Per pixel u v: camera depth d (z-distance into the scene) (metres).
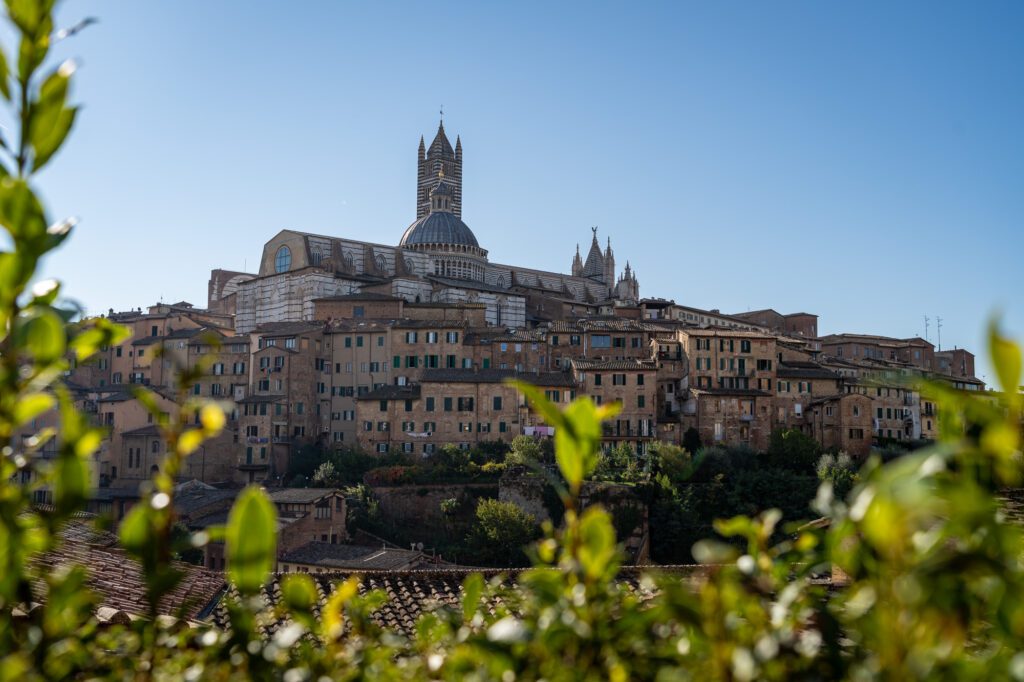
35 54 4.53
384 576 22.20
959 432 4.10
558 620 4.78
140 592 16.38
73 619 5.46
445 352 129.12
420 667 6.05
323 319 145.12
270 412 123.94
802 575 4.96
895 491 3.57
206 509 94.56
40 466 4.87
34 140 4.49
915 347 170.25
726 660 4.23
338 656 5.76
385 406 119.06
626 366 115.31
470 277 189.88
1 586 4.79
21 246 4.55
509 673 5.05
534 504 97.62
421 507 103.69
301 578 5.15
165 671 5.68
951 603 3.80
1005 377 3.36
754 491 98.25
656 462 101.25
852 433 118.19
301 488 104.19
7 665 4.54
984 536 3.89
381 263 172.12
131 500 102.94
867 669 4.04
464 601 6.05
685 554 93.19
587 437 4.75
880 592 3.93
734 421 118.12
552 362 131.00
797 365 132.12
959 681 3.83
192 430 4.73
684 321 165.50
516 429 116.88
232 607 5.41
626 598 5.52
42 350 4.62
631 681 4.92
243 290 162.12
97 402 121.94
